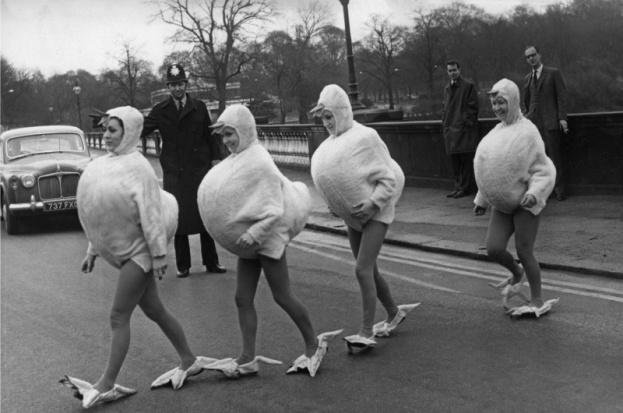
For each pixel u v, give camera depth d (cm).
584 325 607
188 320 709
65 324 723
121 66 5553
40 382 565
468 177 1294
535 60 1116
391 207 590
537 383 490
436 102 3578
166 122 900
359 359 569
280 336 641
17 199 1373
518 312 640
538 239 901
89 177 513
